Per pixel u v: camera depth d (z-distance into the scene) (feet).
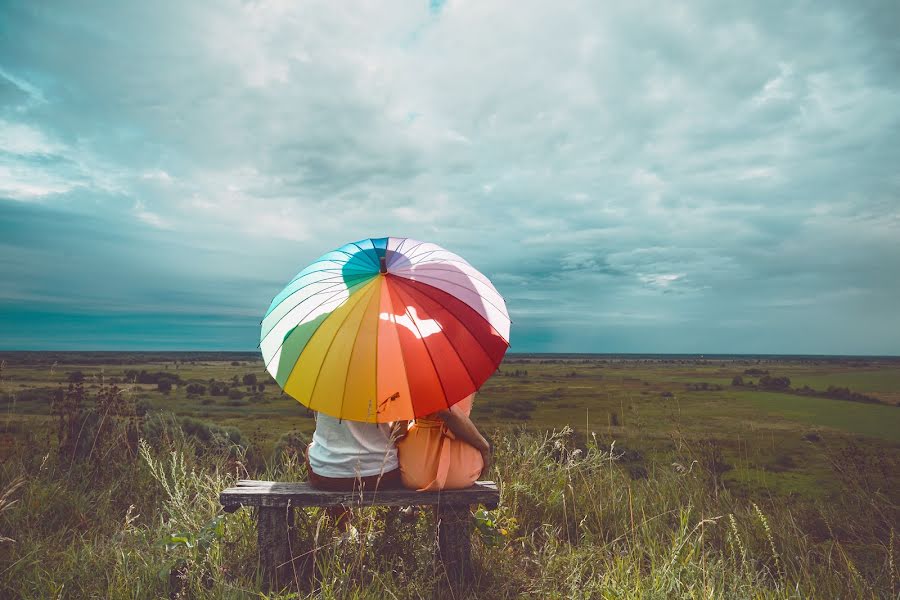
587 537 12.71
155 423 19.88
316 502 9.80
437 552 10.37
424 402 8.80
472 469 10.50
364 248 10.87
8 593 9.84
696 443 18.10
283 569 9.76
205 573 10.03
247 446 20.34
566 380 193.57
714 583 9.66
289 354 9.35
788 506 14.33
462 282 9.99
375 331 9.06
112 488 15.23
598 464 15.88
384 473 10.28
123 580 9.92
